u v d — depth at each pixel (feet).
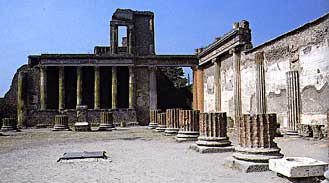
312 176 26.30
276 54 83.92
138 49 162.20
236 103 107.04
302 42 72.95
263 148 33.58
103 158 41.50
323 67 65.72
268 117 34.14
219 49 123.13
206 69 146.41
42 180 29.68
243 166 32.53
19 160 42.52
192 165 36.37
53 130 111.14
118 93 163.84
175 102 172.24
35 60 152.25
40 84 143.95
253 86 97.76
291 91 74.74
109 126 112.78
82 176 31.17
